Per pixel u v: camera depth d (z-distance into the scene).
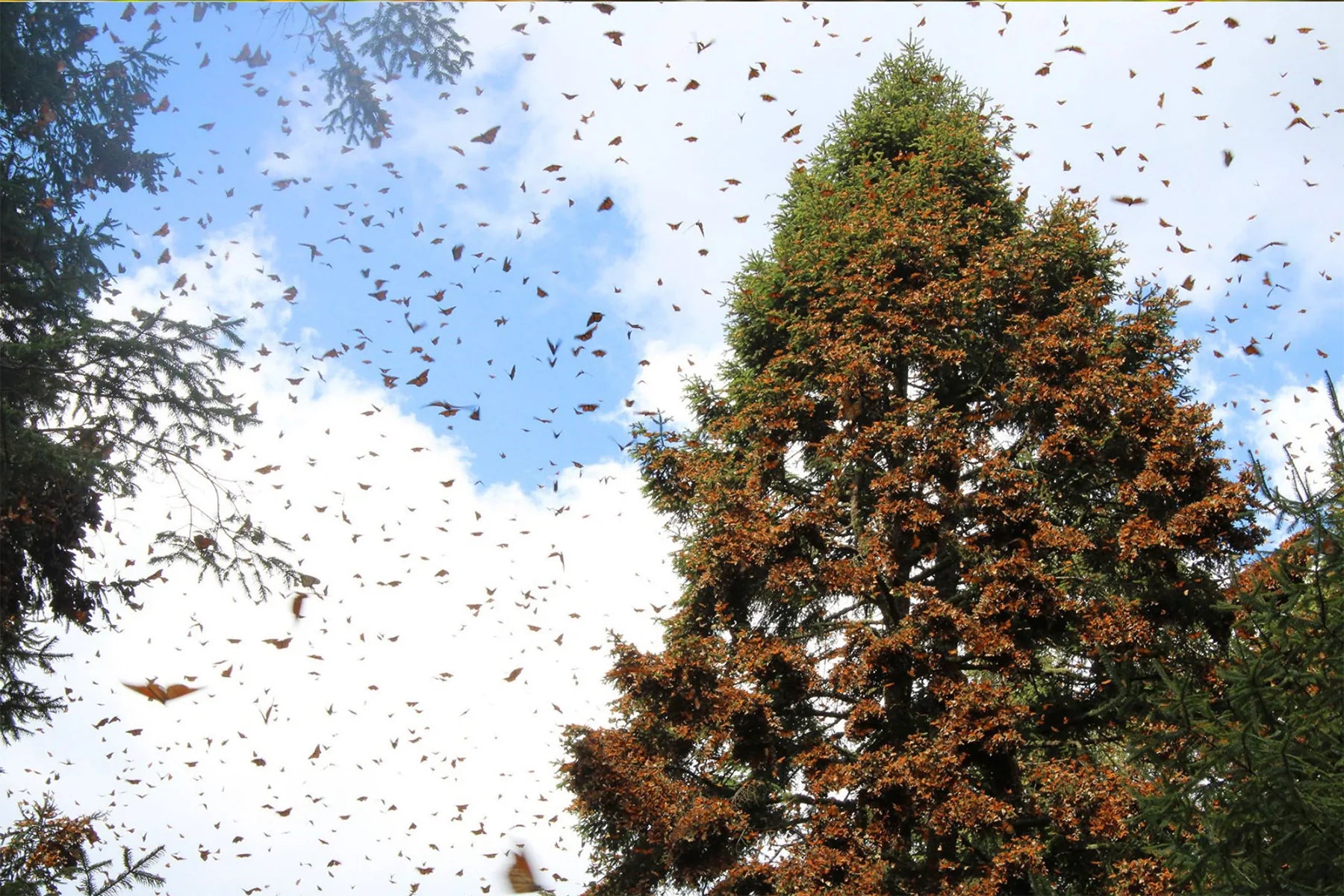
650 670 12.60
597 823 13.37
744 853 12.67
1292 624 7.40
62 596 11.10
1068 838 10.92
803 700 12.84
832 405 14.58
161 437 10.88
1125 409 12.98
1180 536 12.08
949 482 12.95
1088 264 15.26
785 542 13.04
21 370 10.41
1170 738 7.89
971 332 14.34
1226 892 7.11
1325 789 7.02
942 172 16.52
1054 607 11.84
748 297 16.70
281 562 10.87
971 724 11.19
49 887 8.11
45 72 11.95
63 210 12.63
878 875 10.72
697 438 16.12
